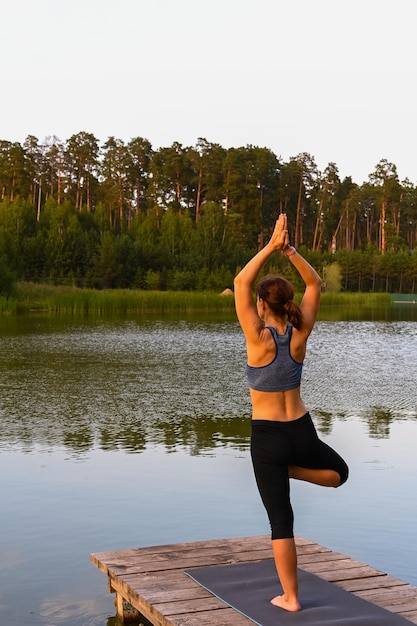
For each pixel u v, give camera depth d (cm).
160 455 970
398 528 693
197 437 1079
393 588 495
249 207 10788
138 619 525
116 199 11244
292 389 445
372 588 495
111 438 1071
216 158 11144
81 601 553
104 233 8050
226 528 695
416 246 13900
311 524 705
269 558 550
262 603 463
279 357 442
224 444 1035
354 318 4622
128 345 2503
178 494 797
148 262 7988
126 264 7781
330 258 10794
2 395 1452
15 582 581
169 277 7838
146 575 518
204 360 2083
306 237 12975
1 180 10544
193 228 9275
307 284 473
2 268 5059
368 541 662
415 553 633
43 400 1395
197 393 1491
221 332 3094
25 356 2147
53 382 1631
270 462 442
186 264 8238
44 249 7588
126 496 788
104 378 1702
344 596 475
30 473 880
